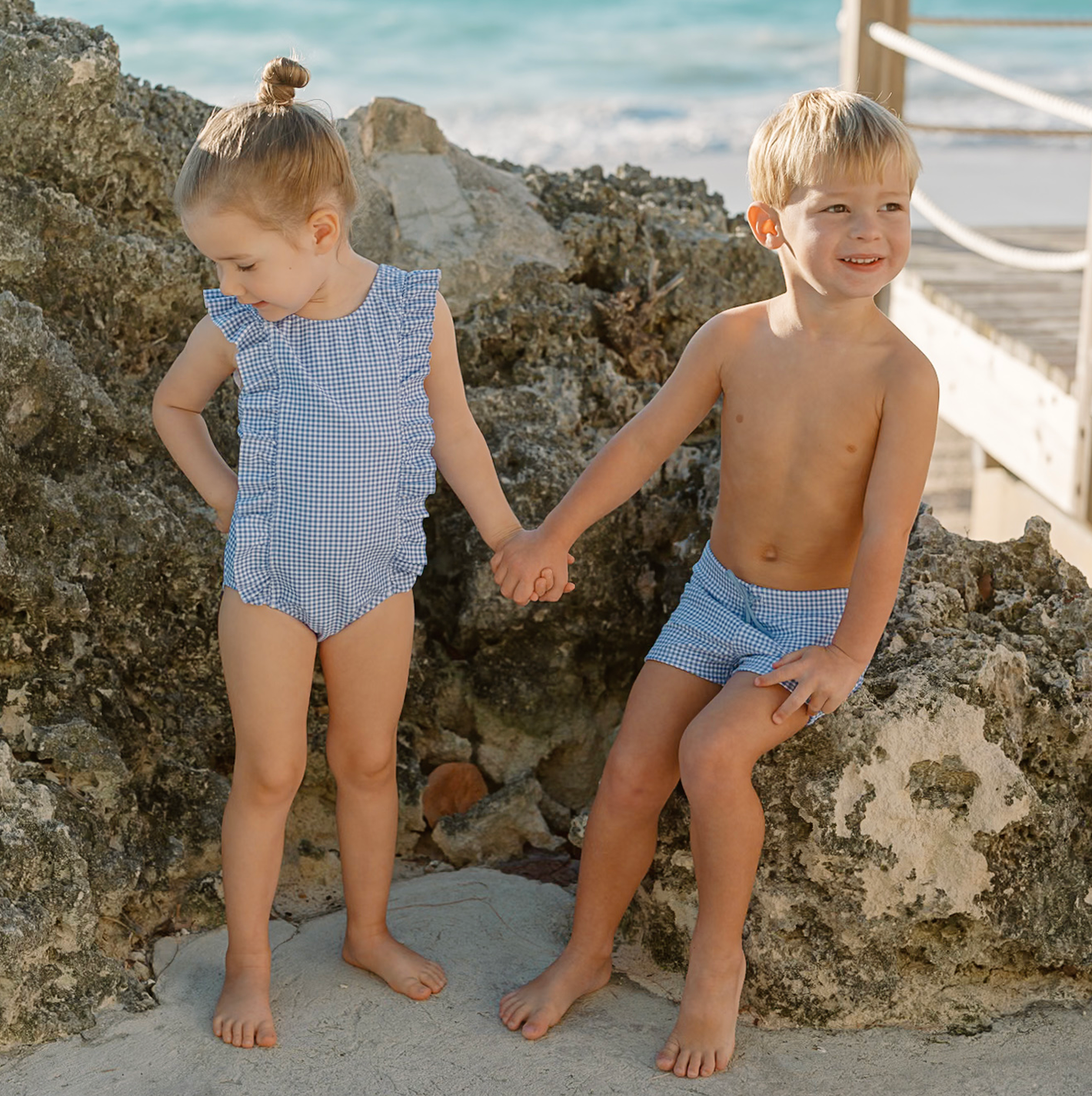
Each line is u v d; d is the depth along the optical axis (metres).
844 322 2.04
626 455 2.20
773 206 2.04
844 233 1.94
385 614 2.12
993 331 5.19
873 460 2.05
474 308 2.97
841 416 2.05
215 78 18.11
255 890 2.13
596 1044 2.10
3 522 2.36
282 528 2.02
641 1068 2.04
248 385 2.04
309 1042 2.09
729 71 20.52
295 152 1.87
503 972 2.29
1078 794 2.32
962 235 4.91
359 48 20.38
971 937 2.22
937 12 24.23
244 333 2.02
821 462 2.07
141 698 2.55
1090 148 15.66
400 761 2.77
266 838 2.13
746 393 2.12
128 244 2.67
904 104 5.32
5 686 2.33
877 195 1.94
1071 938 2.22
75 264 2.62
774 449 2.10
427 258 2.94
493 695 2.85
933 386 2.01
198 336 2.09
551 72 20.25
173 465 2.68
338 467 2.00
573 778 2.91
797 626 2.15
